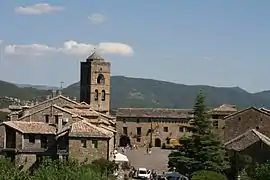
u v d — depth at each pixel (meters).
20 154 95.94
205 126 104.06
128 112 180.88
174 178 90.50
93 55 175.88
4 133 97.62
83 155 90.00
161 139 178.75
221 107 156.25
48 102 121.25
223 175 91.06
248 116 122.25
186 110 182.12
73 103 122.81
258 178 74.88
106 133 91.62
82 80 177.00
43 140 97.31
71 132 90.44
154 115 179.50
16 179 56.94
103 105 175.38
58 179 60.03
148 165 124.25
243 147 97.00
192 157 101.50
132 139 179.12
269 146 95.56
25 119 103.75
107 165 87.31
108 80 176.25
